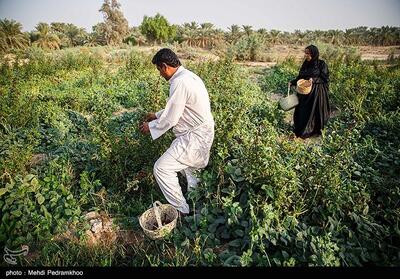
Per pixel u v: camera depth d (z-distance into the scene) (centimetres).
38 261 272
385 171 399
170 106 305
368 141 467
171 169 317
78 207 310
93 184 345
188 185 342
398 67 1386
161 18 4434
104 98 760
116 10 4434
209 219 302
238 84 823
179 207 326
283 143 406
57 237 296
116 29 4481
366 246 272
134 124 448
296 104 541
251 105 647
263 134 379
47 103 675
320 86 529
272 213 271
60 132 511
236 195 322
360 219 291
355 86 736
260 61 2270
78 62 1509
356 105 612
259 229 260
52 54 2298
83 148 435
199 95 308
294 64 1391
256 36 2375
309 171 333
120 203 338
